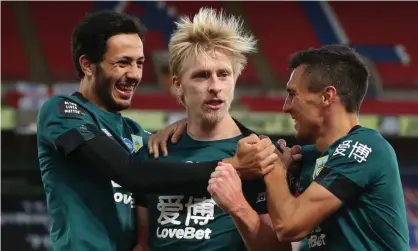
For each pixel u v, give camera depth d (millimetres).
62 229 4602
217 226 4617
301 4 20250
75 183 4605
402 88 17547
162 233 4684
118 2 19297
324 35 19344
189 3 19578
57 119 4598
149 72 17047
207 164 4461
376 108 15047
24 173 15156
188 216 4656
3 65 16812
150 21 18812
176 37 4648
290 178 4723
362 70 4492
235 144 4758
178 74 4688
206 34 4559
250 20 19656
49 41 17797
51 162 4656
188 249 4621
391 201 4273
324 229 4344
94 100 4832
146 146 4887
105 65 4734
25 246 14469
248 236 4445
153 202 4750
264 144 4461
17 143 15188
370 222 4258
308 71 4477
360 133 4367
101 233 4566
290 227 4215
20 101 14102
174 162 4465
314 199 4215
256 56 18281
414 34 19484
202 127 4746
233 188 4391
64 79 16734
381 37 19328
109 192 4660
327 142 4480
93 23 4758
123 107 4844
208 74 4547
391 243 4258
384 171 4266
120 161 4426
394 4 20344
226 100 4586
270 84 17281
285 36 19219
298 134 4586
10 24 18141
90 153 4465
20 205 14875
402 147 16375
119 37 4734
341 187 4215
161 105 14516
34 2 18891
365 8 20156
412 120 14727
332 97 4430
